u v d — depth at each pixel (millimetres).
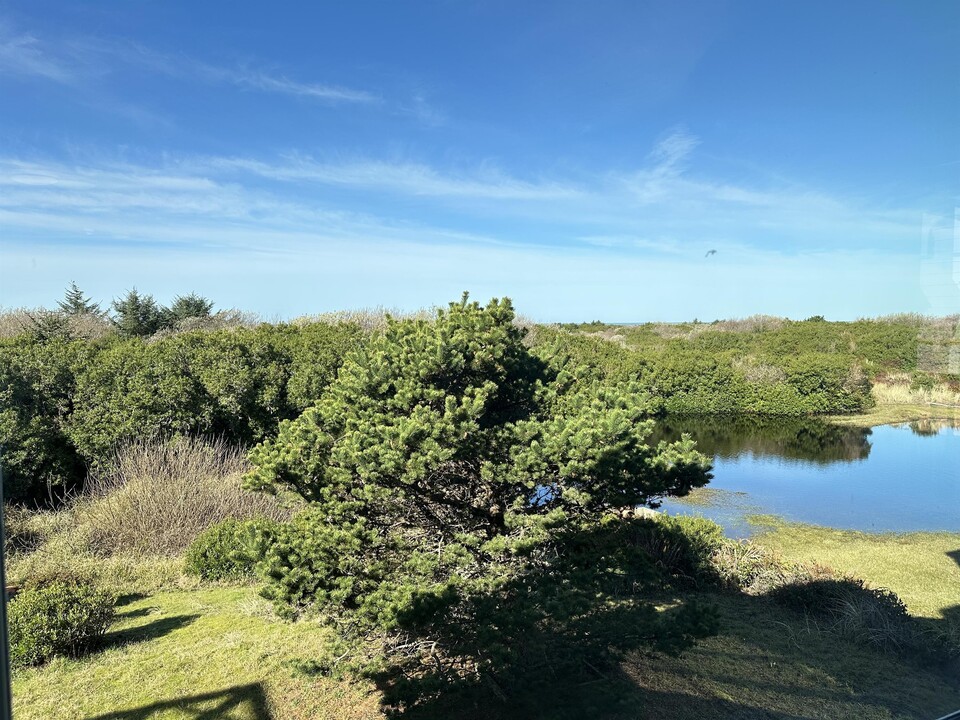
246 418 10102
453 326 4238
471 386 3982
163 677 3832
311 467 3912
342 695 3555
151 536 7145
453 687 3164
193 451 8656
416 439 3580
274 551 3492
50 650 4086
